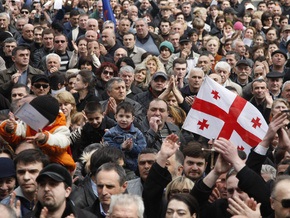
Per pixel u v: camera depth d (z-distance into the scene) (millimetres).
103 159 27266
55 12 65625
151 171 25562
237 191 25078
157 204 25672
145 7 68000
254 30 59906
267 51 54594
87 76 38938
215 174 25016
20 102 31219
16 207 24094
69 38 56531
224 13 66000
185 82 45312
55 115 28516
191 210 24375
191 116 30422
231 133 30125
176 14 64875
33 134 29312
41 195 23594
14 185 26156
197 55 52438
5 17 55375
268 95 40375
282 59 48719
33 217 23719
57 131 28812
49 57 44844
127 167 31297
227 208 24266
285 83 41406
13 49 43250
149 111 34375
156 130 32938
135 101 38875
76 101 39000
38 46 50438
